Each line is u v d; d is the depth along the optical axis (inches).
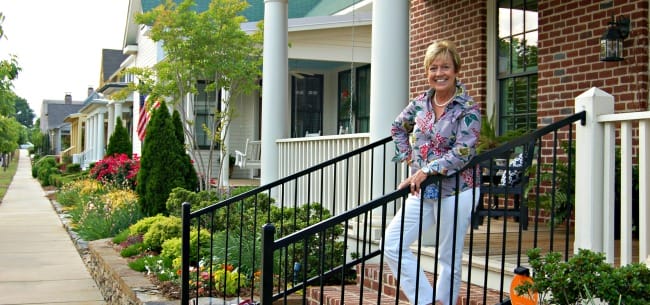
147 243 349.4
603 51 260.5
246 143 655.8
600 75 270.7
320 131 690.8
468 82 346.3
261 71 518.9
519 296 144.6
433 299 147.7
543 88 299.0
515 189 238.1
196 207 357.4
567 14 286.4
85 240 463.8
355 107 653.9
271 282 139.5
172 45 488.7
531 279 144.4
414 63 387.9
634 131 251.8
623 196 156.3
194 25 485.1
